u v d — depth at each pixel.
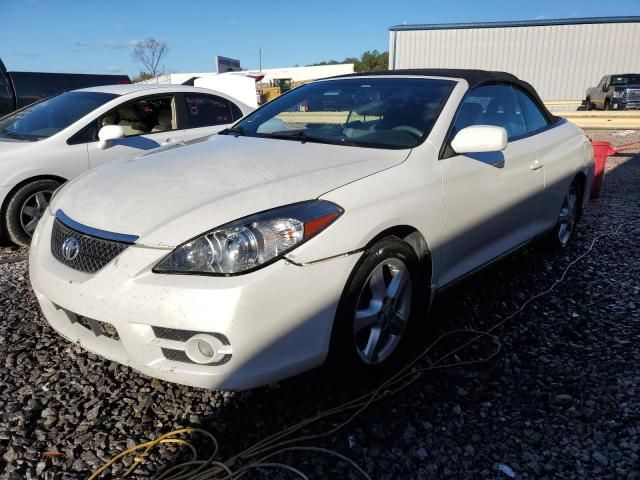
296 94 3.84
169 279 2.09
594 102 22.59
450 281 3.05
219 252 2.09
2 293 3.77
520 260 4.43
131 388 2.64
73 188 2.81
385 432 2.33
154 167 2.74
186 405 2.51
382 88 3.47
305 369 2.31
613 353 2.97
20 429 2.33
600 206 6.48
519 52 26.00
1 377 2.71
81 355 2.94
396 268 2.63
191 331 2.08
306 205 2.28
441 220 2.83
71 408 2.48
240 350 2.08
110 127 5.06
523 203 3.65
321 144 3.01
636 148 11.52
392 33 26.84
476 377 2.74
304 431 2.33
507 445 2.26
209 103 6.27
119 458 2.17
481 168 3.14
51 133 5.18
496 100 3.64
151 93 5.79
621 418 2.43
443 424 2.39
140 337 2.14
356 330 2.49
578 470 2.12
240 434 2.32
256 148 2.98
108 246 2.24
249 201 2.26
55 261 2.44
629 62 24.88
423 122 3.05
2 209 4.82
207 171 2.59
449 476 2.09
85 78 11.33
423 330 3.21
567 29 25.16
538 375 2.76
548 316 3.42
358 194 2.42
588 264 4.36
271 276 2.10
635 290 3.82
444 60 26.77
